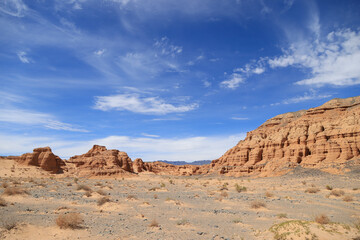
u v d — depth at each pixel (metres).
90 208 26.27
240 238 16.25
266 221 22.50
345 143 83.25
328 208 30.27
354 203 34.16
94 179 101.50
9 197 28.14
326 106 118.81
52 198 31.38
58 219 16.77
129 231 17.38
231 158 132.88
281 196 42.84
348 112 98.94
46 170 105.06
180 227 19.50
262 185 68.31
